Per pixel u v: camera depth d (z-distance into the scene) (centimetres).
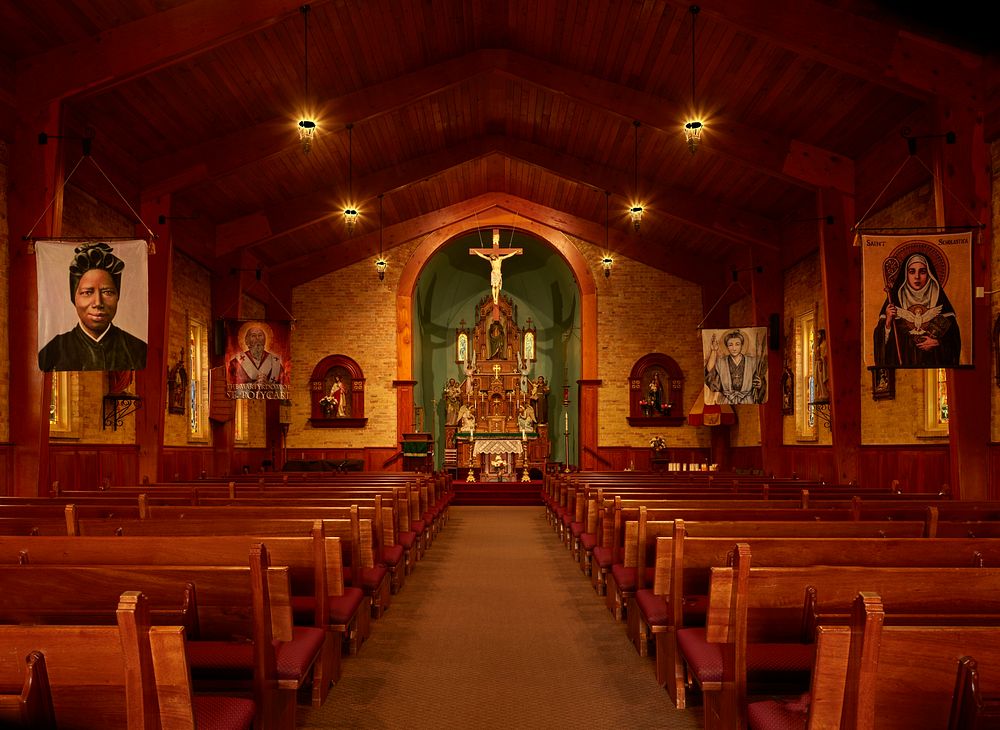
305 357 2131
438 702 450
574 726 415
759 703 305
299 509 541
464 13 1290
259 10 981
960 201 909
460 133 1738
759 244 1684
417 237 2144
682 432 2130
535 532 1295
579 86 1381
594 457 2117
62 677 213
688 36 1161
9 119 934
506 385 2300
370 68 1341
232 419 1722
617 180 1725
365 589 580
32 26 905
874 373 1232
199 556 370
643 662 529
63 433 1073
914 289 861
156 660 215
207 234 1602
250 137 1325
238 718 289
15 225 936
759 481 1095
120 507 543
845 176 1271
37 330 902
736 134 1304
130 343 878
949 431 930
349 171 1691
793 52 1087
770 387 1695
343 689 472
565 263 2194
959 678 200
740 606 312
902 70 926
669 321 2147
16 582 301
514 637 595
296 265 2122
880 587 308
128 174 1247
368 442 2111
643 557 504
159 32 967
